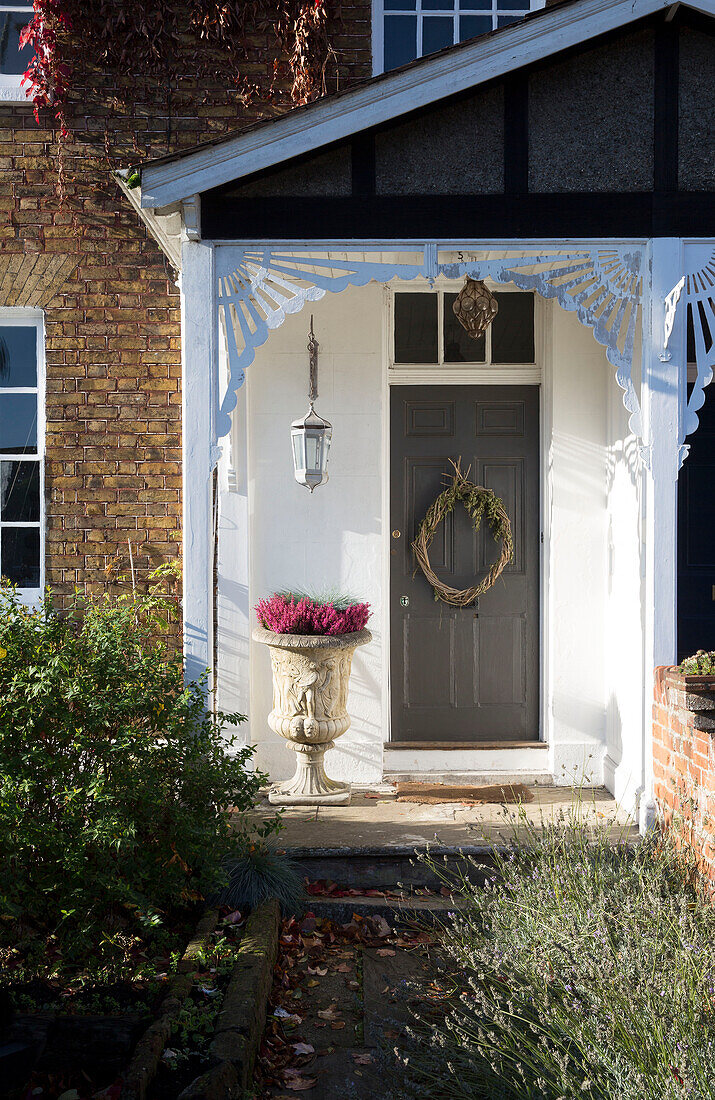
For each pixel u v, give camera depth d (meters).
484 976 3.62
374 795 6.34
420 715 6.92
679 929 3.62
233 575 6.50
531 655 6.93
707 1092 2.64
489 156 5.02
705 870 4.33
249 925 4.27
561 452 6.57
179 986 3.66
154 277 6.57
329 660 5.98
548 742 6.75
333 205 5.02
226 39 6.51
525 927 3.87
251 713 6.57
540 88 5.01
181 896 4.35
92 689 4.27
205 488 5.07
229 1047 3.23
